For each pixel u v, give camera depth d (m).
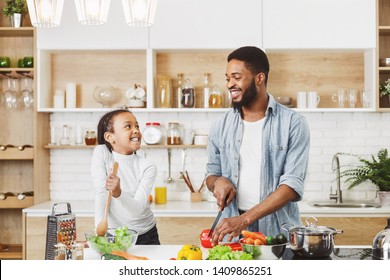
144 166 2.49
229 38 3.86
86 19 2.22
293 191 2.25
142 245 2.28
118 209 2.35
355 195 4.16
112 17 3.90
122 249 2.02
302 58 4.17
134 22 2.23
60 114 4.22
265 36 3.86
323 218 3.54
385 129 4.15
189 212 3.59
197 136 4.07
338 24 3.85
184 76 4.20
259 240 1.87
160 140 4.08
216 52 4.14
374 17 3.85
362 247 2.14
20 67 4.02
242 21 3.86
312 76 4.17
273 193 2.24
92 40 3.91
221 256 1.75
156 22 3.89
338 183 4.02
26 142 4.22
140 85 4.21
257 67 2.32
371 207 3.79
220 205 2.27
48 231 2.13
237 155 2.42
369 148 4.16
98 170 2.41
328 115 4.16
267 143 2.37
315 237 1.88
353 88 4.16
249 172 2.40
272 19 3.86
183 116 4.20
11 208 4.20
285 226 2.32
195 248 1.85
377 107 3.88
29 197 3.96
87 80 4.22
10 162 4.24
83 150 4.24
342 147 4.16
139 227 2.41
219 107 3.97
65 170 4.24
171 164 4.21
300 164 2.34
